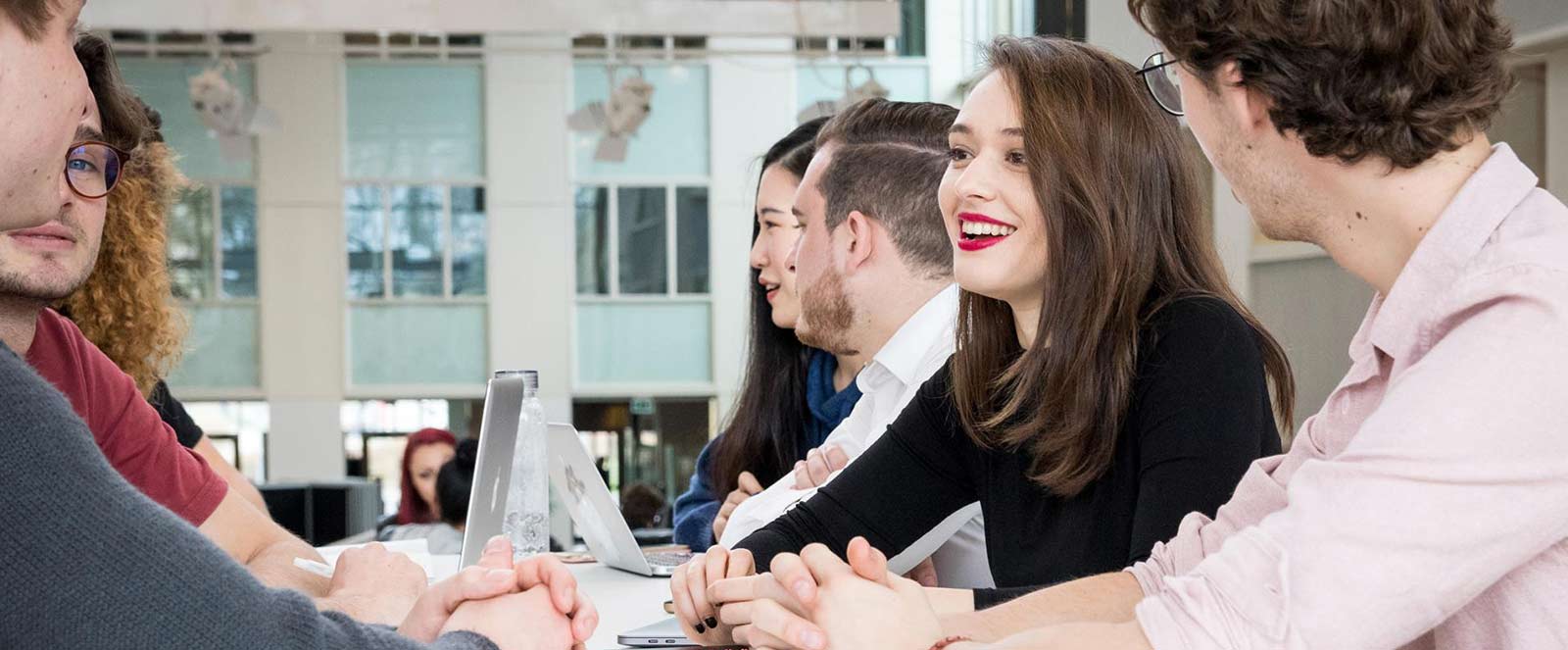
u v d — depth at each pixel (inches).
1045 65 61.9
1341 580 33.3
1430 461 32.9
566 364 555.8
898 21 265.7
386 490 558.6
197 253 545.3
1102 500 61.0
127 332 95.3
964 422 65.7
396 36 543.5
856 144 87.3
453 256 554.9
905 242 85.7
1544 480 32.5
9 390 34.6
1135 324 60.0
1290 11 36.8
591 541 84.7
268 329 548.1
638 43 539.5
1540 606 35.3
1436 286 36.3
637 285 557.3
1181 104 46.4
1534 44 156.6
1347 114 36.5
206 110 369.1
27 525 33.9
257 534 80.2
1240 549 35.7
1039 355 61.2
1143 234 60.9
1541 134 158.2
